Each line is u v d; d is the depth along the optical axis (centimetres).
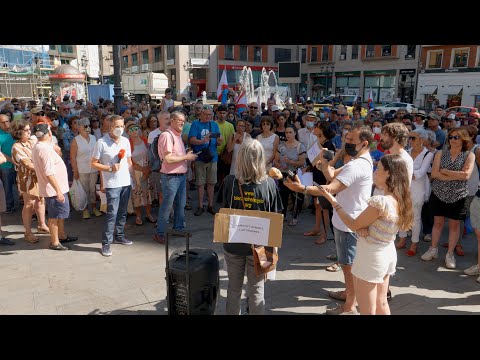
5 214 717
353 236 365
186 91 4378
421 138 508
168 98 1219
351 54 4172
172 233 317
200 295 326
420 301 414
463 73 3098
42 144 514
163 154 550
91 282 449
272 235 301
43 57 3894
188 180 768
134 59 5612
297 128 897
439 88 3275
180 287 323
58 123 908
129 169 555
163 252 541
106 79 5719
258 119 952
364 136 352
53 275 467
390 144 412
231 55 4512
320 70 4534
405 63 3700
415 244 534
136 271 480
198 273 321
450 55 3250
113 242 577
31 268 486
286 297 423
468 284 454
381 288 318
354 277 312
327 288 445
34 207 636
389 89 3897
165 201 568
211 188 707
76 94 2931
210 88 4450
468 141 469
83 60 4497
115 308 392
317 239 596
